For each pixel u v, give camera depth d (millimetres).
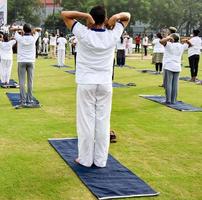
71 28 5859
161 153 6992
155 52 19281
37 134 7883
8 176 5734
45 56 29453
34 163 6289
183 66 24375
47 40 30141
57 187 5426
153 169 6211
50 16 62406
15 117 9242
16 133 7910
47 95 12336
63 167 6156
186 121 9383
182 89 14594
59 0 59562
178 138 7941
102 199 5066
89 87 5863
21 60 10148
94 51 5836
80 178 5715
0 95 12094
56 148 6992
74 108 10469
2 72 13992
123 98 12219
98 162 6148
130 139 7770
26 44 10062
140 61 27266
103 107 6016
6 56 13867
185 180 5816
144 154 6906
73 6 56500
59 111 10047
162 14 61594
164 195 5289
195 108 10883
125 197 5145
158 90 14016
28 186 5426
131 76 18156
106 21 5980
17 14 62438
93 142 6102
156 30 64875
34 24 64625
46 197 5117
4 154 6668
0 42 13812
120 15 5969
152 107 10930
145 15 57188
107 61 5938
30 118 9195
